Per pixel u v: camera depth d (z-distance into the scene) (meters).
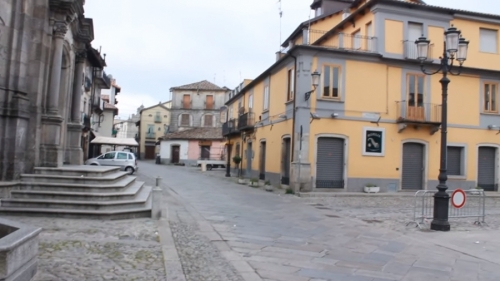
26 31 11.21
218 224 9.75
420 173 20.55
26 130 11.10
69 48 14.36
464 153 21.14
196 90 56.78
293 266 6.26
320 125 19.06
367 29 21.22
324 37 24.94
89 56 27.75
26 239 4.23
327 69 19.34
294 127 19.06
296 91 19.12
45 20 11.84
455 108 21.12
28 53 11.37
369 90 19.78
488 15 21.50
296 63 19.36
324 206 14.45
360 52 19.45
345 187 19.17
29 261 4.43
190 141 49.31
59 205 9.46
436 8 20.59
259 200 15.41
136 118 82.69
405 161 20.33
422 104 20.45
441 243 8.42
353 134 19.47
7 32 10.73
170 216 10.44
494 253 7.62
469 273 6.23
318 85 19.06
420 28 20.80
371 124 19.73
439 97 20.73
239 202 14.46
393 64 20.16
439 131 20.64
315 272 5.97
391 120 20.00
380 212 13.23
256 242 7.92
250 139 27.64
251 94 28.41
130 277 5.24
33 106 11.34
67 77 14.57
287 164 20.88
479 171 21.62
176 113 56.78
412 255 7.31
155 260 6.11
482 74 21.64
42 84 11.82
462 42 10.56
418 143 20.48
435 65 20.52
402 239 8.74
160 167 40.69
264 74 24.47
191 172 33.72
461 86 21.33
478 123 21.48
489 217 12.41
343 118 19.34
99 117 38.53
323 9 27.77
